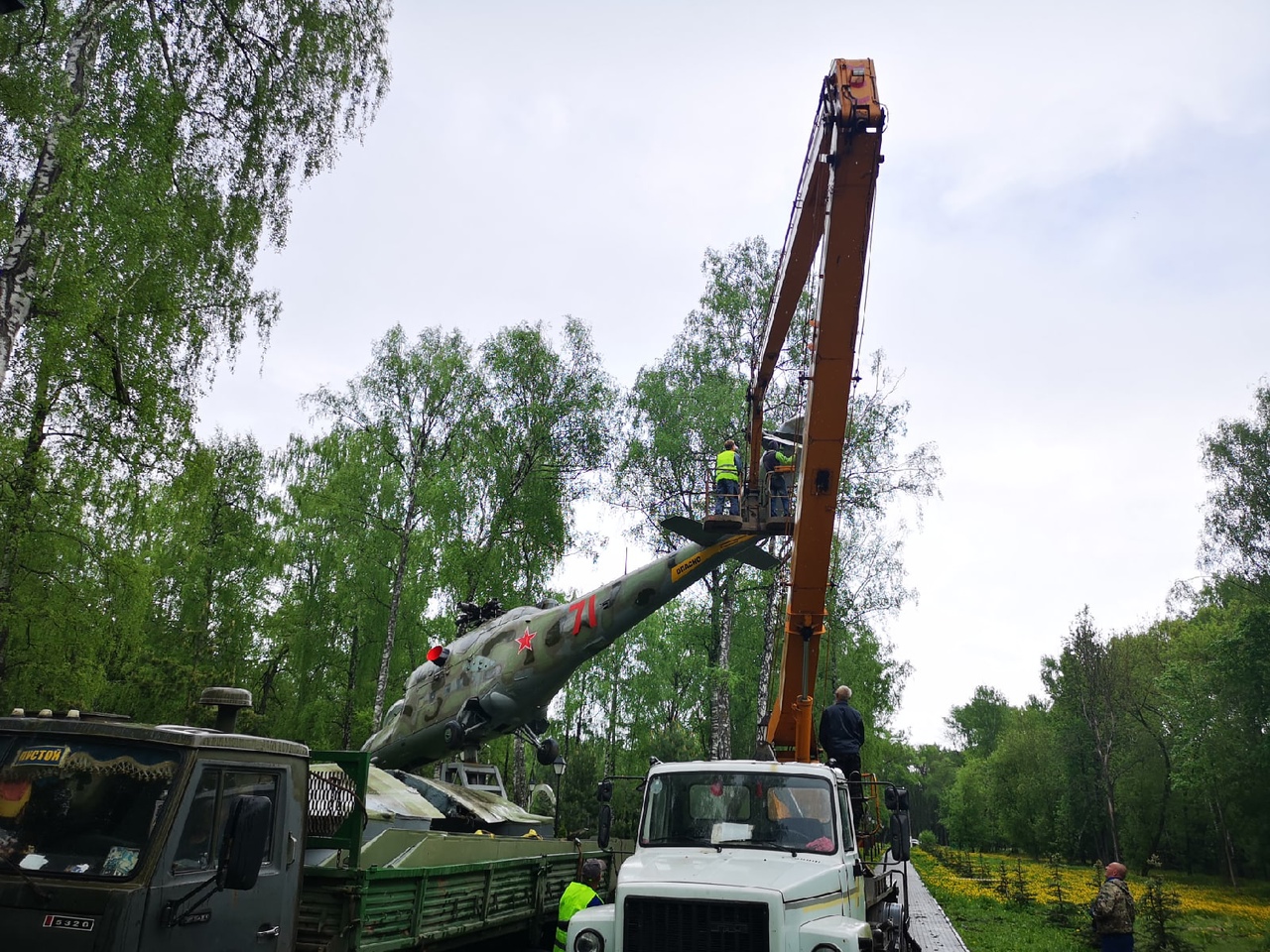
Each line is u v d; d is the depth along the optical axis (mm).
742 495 11609
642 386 27344
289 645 32750
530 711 11328
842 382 9227
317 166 16766
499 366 29203
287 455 33938
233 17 15594
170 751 5152
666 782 8164
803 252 11078
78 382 14977
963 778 62188
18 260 12555
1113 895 11070
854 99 8617
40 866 4730
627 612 10805
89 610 19703
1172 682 35500
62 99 12805
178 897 4855
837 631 30203
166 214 14102
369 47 17234
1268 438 37000
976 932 18328
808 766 8039
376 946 6586
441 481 26938
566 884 10320
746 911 6586
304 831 6062
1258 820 34156
